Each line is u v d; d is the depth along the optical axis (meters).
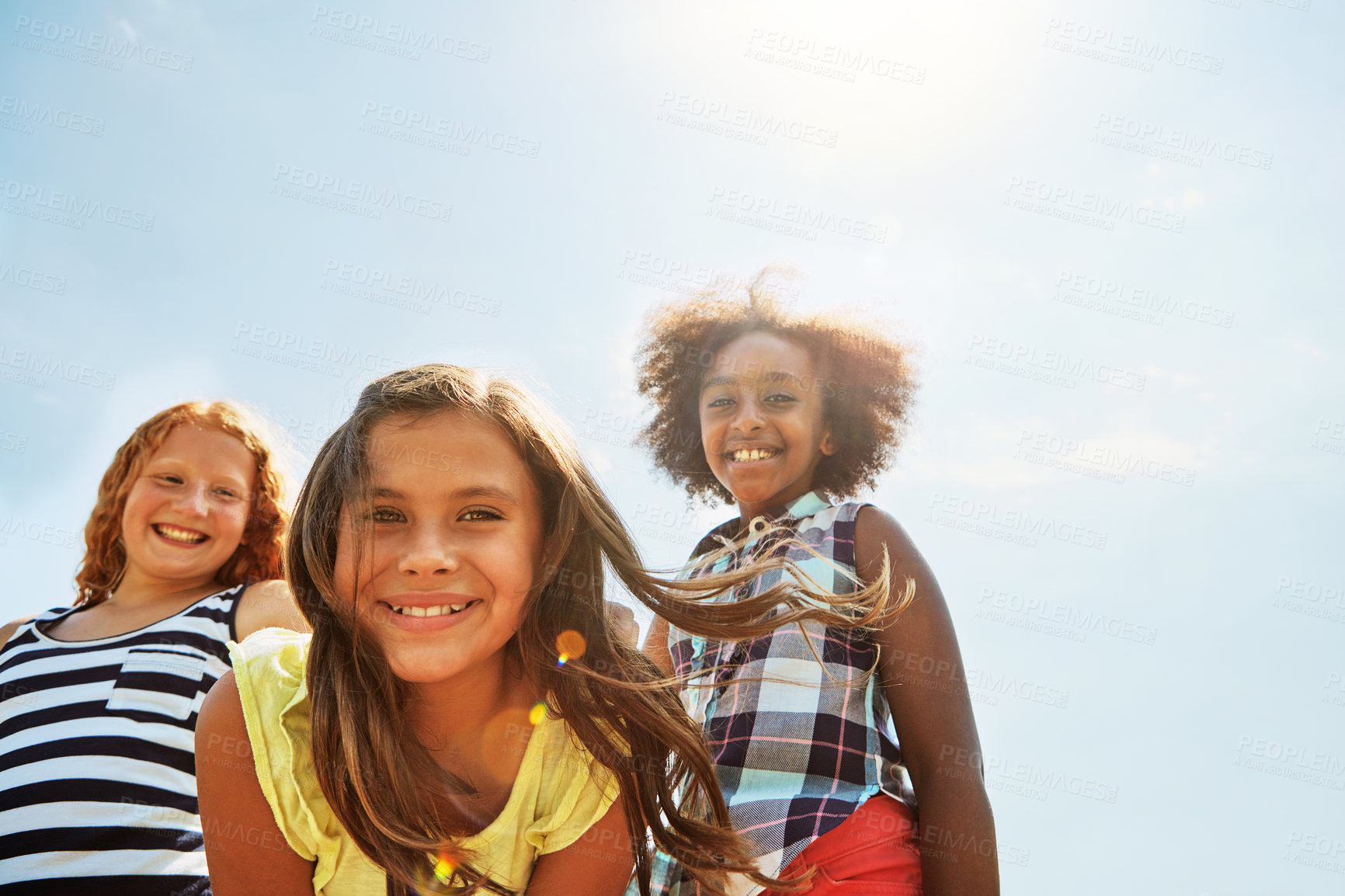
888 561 1.93
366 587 1.59
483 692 1.72
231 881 1.65
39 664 2.37
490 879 1.61
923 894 1.79
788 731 1.87
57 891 1.98
